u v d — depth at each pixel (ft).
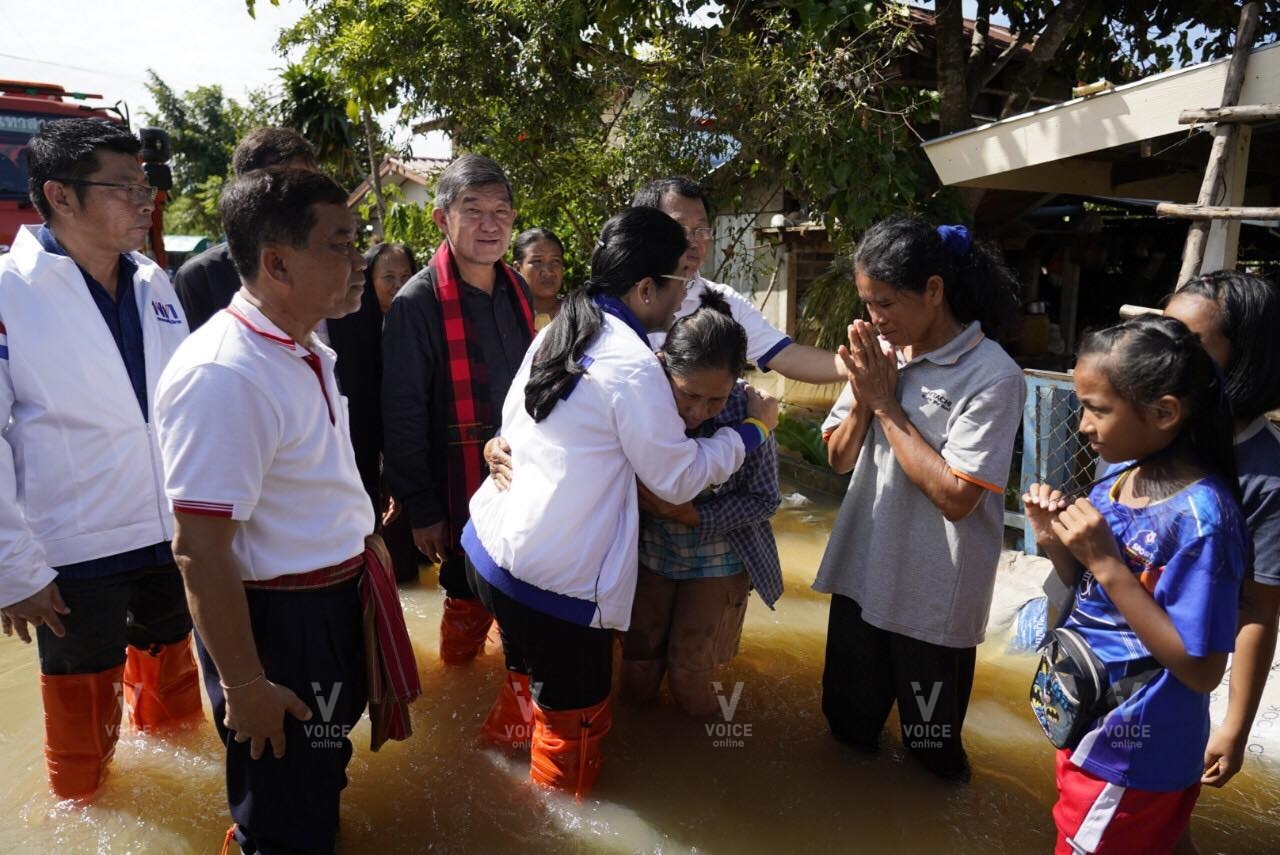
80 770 8.50
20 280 7.91
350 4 26.63
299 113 54.75
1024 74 23.86
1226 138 13.26
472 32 24.68
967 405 7.80
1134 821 6.39
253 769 6.91
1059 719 6.58
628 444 7.47
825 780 9.00
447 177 10.36
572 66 25.12
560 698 8.28
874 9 21.26
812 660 11.75
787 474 20.97
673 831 8.23
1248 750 9.61
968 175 18.26
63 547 8.05
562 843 8.06
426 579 14.49
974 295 8.04
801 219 28.50
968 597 8.21
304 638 6.98
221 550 6.23
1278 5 25.45
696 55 22.86
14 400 7.97
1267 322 6.72
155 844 8.02
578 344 7.63
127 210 8.14
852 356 8.11
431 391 10.59
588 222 26.86
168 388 6.27
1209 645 5.69
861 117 21.47
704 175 24.68
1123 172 20.67
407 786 8.91
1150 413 5.89
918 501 8.34
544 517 7.58
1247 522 6.67
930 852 8.03
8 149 22.06
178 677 9.77
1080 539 6.07
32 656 11.83
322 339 11.17
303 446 6.75
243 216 6.33
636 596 9.70
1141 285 31.60
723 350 7.67
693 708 9.84
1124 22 25.98
